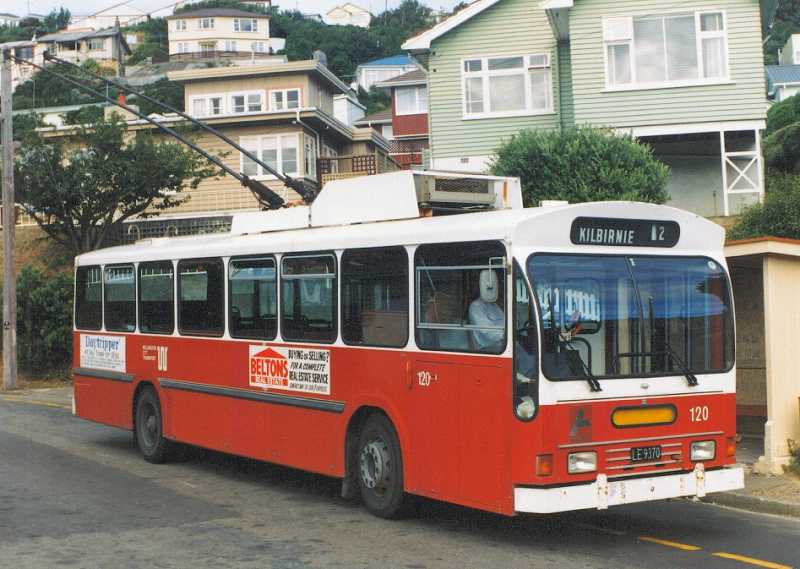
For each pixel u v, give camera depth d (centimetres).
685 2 2525
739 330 1491
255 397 1141
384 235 955
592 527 934
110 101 1619
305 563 787
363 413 992
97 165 2914
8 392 2470
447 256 878
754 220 1970
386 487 955
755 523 956
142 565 783
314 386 1046
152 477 1229
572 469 802
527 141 2089
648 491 834
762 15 2667
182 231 3278
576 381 809
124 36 13012
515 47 2727
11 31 12600
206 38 12762
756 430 1455
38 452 1440
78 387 1559
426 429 894
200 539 876
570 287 823
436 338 886
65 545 854
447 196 1025
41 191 2903
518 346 805
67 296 2753
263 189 1616
